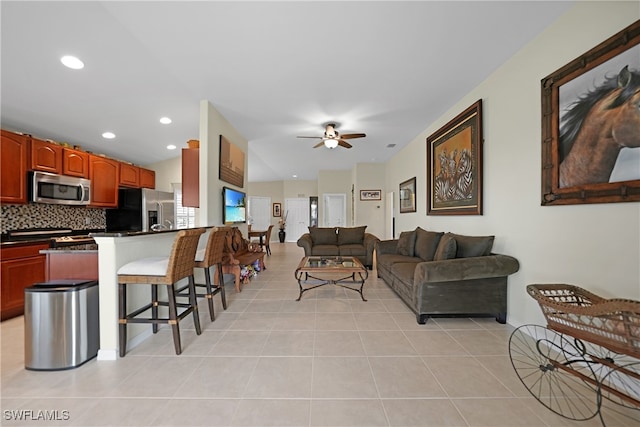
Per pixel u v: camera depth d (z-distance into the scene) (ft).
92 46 7.37
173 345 7.20
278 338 7.61
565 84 6.50
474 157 10.19
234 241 13.26
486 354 6.71
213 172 11.85
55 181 11.44
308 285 13.42
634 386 5.16
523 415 4.62
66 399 5.02
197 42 7.38
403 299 10.35
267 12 6.31
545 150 7.07
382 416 4.60
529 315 7.74
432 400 5.00
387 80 9.68
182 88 10.00
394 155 21.72
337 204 29.25
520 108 8.02
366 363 6.28
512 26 6.98
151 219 15.69
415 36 7.29
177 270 6.95
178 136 14.51
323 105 11.78
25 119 11.02
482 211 9.82
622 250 5.40
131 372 5.93
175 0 5.88
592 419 4.51
